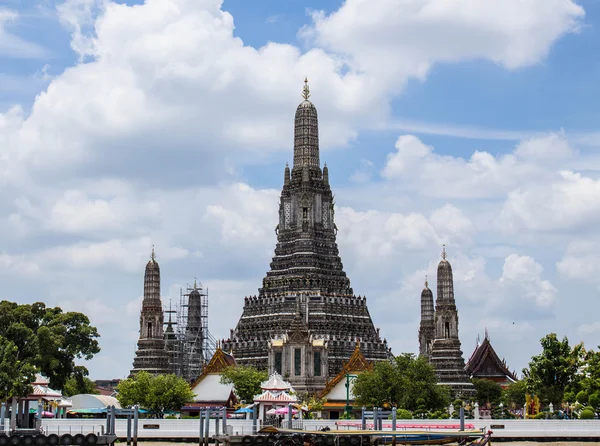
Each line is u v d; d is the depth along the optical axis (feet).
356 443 422.00
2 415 454.81
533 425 524.93
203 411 453.99
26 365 556.10
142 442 513.04
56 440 404.16
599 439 520.42
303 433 422.82
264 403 584.81
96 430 508.53
